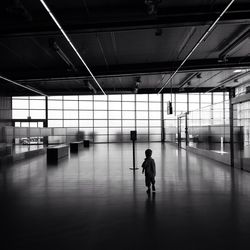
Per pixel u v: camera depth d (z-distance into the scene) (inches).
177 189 295.0
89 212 216.5
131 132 431.2
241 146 474.3
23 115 1171.3
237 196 262.7
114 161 562.3
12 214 213.6
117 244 155.7
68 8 337.1
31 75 655.8
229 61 595.8
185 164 502.3
